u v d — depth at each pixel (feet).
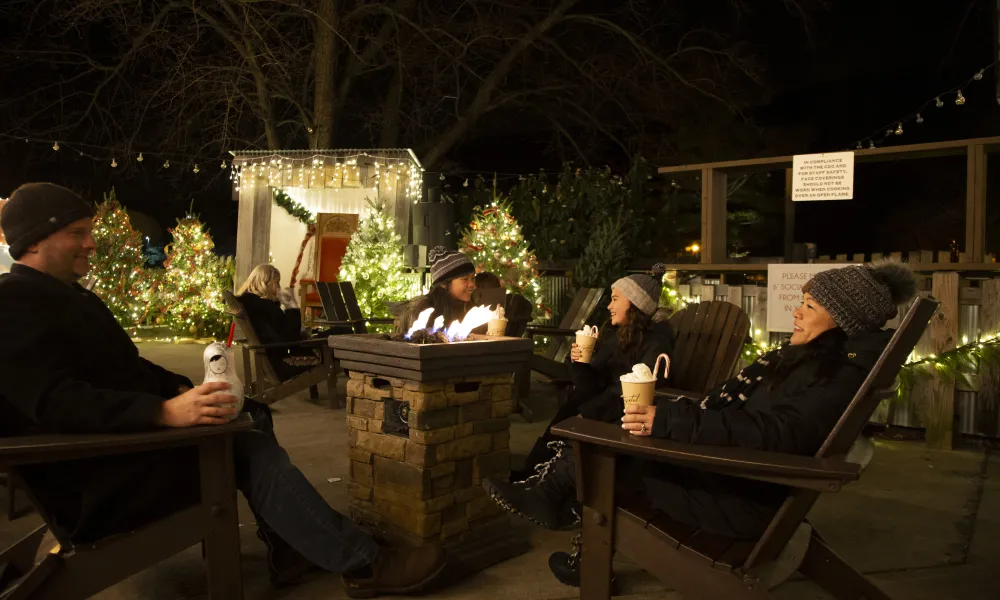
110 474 7.26
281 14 50.96
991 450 17.33
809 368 7.07
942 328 17.88
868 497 13.39
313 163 40.19
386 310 35.91
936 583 9.54
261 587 9.19
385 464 10.11
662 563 7.09
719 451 6.60
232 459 7.77
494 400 10.59
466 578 9.60
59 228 7.48
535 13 60.13
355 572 8.79
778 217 55.52
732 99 55.36
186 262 39.50
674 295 21.97
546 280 34.65
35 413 6.82
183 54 51.47
